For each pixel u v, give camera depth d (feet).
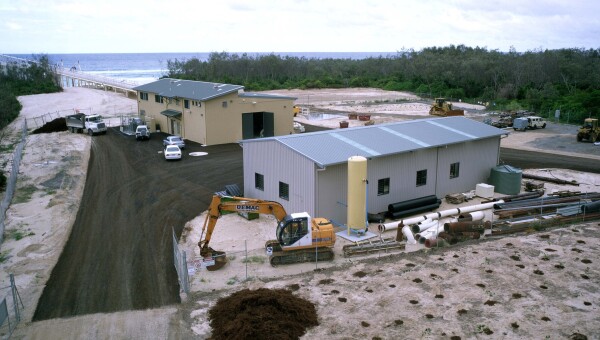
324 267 69.00
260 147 92.79
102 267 69.82
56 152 147.43
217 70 437.17
